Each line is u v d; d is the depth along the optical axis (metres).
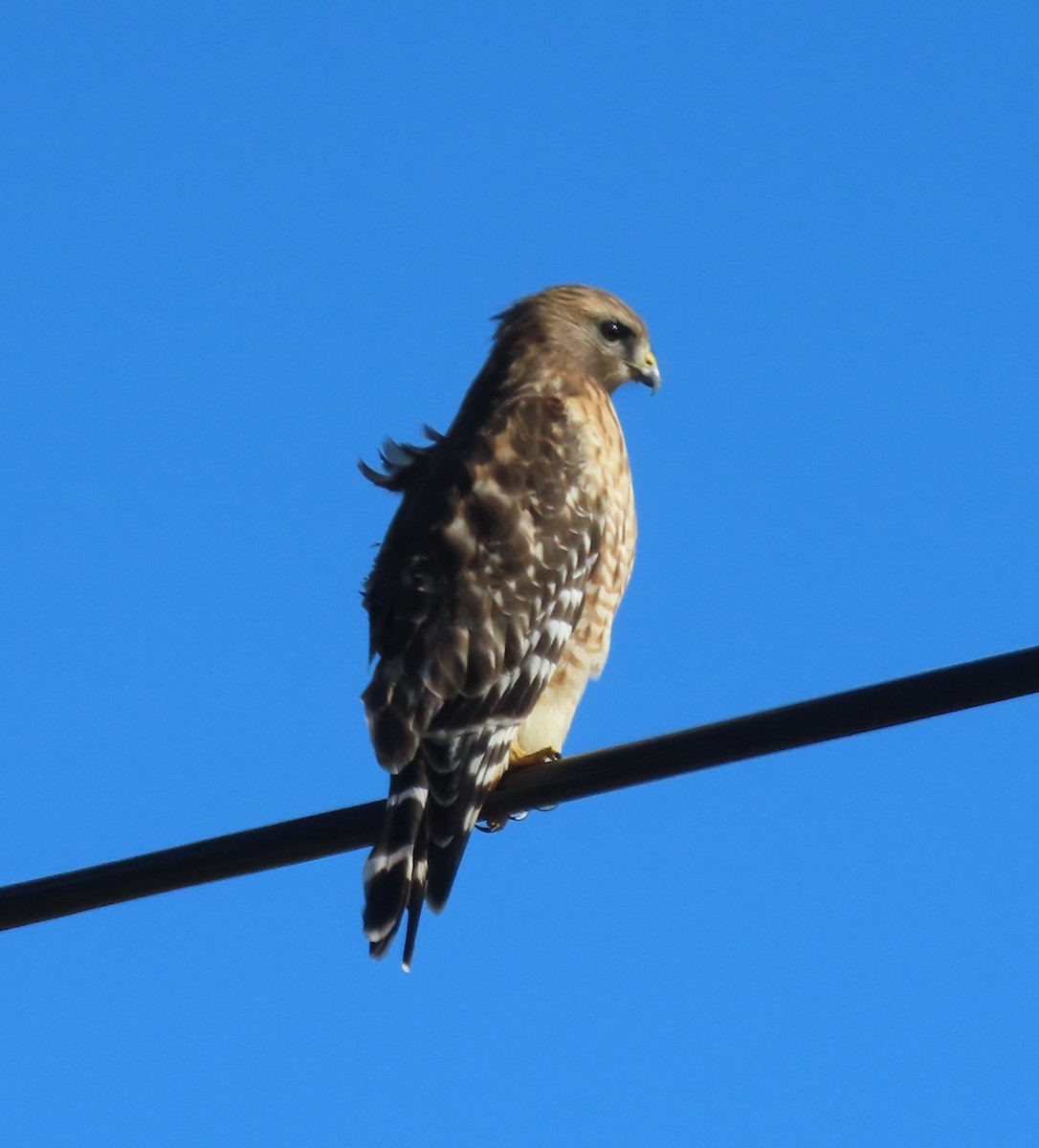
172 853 8.54
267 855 8.93
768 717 8.20
